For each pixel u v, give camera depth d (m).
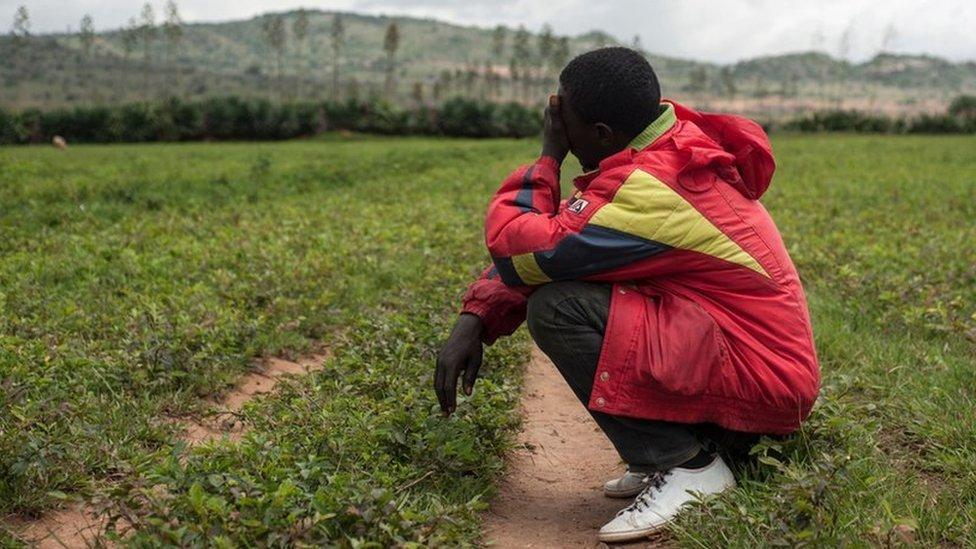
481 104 63.41
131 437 3.80
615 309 3.12
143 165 21.30
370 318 5.78
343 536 2.69
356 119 61.34
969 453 3.65
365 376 4.41
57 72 171.38
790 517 2.76
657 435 3.19
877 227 11.12
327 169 19.41
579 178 3.29
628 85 3.14
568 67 3.26
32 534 2.99
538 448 4.19
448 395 3.37
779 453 3.39
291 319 5.97
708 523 2.98
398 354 4.75
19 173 18.00
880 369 4.93
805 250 8.98
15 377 4.16
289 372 5.17
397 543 2.66
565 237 3.08
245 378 4.95
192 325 5.19
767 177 3.25
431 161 24.41
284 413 3.98
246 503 2.73
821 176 20.08
